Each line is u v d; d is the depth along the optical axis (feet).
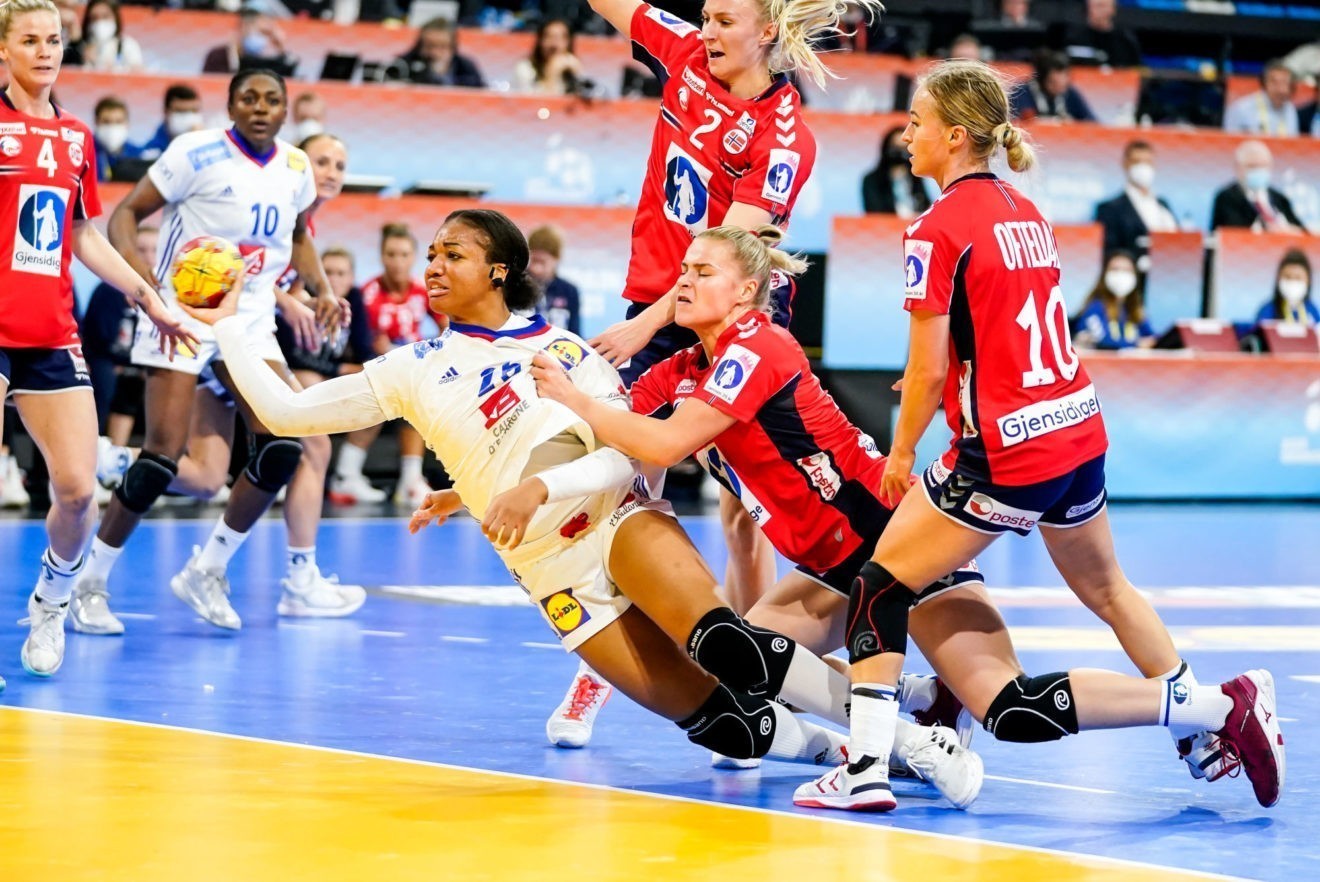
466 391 20.15
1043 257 19.65
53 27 25.94
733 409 19.88
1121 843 18.04
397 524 51.16
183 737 22.35
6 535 45.62
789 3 24.14
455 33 59.67
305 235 34.94
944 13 69.82
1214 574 44.91
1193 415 60.90
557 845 17.08
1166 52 75.56
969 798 19.52
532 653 30.37
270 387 20.71
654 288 25.39
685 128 24.97
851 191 59.47
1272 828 18.97
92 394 27.04
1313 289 62.80
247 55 57.06
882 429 57.06
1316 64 73.15
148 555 42.57
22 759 20.66
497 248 20.08
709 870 16.19
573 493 19.03
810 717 25.35
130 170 51.24
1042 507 19.42
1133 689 19.83
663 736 23.76
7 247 25.67
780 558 46.52
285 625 33.06
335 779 20.07
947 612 20.33
